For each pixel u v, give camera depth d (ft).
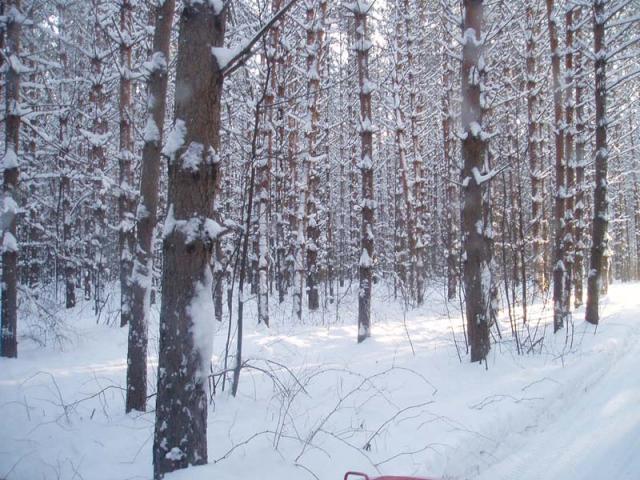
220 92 14.19
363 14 38.65
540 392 21.85
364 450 15.55
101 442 17.44
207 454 14.84
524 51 58.34
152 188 22.18
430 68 73.51
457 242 69.15
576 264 55.47
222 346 34.50
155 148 22.16
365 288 37.14
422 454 14.96
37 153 40.22
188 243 13.37
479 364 27.12
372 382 24.45
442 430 17.21
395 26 63.36
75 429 18.93
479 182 28.19
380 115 77.30
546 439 18.25
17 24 30.58
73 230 63.21
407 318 49.96
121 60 40.86
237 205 63.00
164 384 13.34
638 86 61.77
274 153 24.02
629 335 36.65
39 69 33.37
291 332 41.50
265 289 45.24
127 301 41.55
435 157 88.84
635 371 27.20
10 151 30.58
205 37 13.64
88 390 24.39
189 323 13.38
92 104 50.80
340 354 32.32
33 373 27.14
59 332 37.27
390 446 15.84
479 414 18.88
